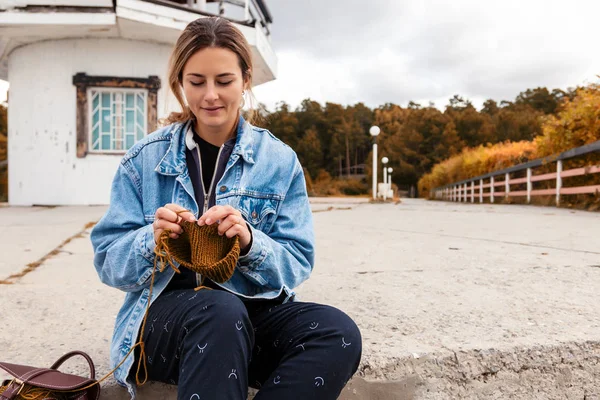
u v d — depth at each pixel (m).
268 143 1.66
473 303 2.28
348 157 79.12
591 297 2.36
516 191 13.77
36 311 2.24
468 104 93.62
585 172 8.85
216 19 1.54
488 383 1.70
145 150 1.59
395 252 3.75
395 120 86.56
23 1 8.53
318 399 1.27
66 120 9.55
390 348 1.72
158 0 8.83
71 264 3.39
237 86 1.53
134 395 1.49
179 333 1.33
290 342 1.39
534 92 84.94
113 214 1.53
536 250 3.73
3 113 26.67
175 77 1.57
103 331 2.01
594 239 4.34
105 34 9.31
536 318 2.04
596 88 9.59
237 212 1.42
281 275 1.54
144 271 1.46
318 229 5.45
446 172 28.61
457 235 4.78
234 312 1.27
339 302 2.33
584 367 1.76
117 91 9.64
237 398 1.21
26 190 9.76
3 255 3.72
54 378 1.42
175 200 1.55
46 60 9.52
